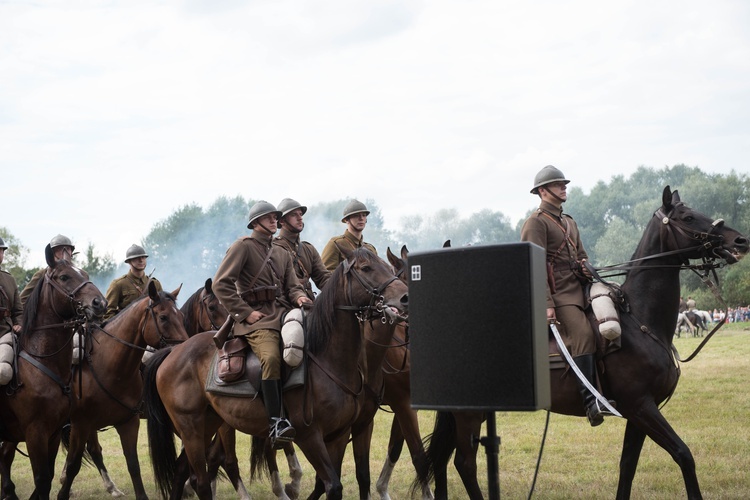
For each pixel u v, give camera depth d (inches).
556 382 281.7
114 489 379.2
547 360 171.8
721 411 503.2
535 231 287.4
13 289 355.3
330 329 268.1
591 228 3427.7
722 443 399.9
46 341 319.0
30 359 316.8
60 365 319.9
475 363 167.9
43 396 314.2
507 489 334.6
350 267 266.5
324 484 268.2
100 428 352.2
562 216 298.2
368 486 302.5
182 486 310.7
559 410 286.0
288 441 263.3
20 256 2130.9
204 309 379.6
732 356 920.3
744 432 429.4
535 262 167.5
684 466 265.4
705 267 283.3
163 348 318.7
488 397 166.9
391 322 260.7
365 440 303.4
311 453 264.2
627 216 3400.6
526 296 165.5
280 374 266.1
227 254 280.1
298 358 264.1
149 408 306.7
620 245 2726.4
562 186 295.0
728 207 2854.3
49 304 321.4
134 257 445.4
